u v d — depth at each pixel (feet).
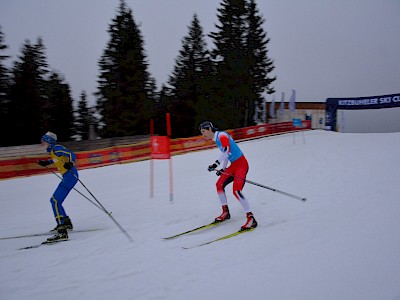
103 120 81.20
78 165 40.88
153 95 98.27
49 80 84.79
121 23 77.77
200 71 94.38
